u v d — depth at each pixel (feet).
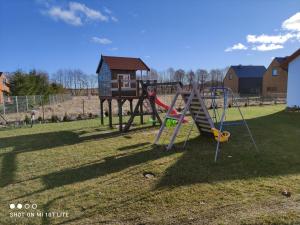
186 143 23.71
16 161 19.54
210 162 17.75
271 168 16.17
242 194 12.47
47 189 13.83
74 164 18.38
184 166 16.99
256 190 12.91
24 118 50.06
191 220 10.25
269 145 22.33
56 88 111.45
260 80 149.59
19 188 14.06
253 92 146.10
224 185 13.64
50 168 17.58
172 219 10.39
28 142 27.09
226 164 17.22
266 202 11.59
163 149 21.74
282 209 10.91
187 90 24.17
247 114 46.80
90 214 11.00
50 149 23.48
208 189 13.17
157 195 12.64
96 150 22.45
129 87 37.86
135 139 26.71
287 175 14.92
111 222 10.33
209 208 11.18
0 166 18.29
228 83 156.76
